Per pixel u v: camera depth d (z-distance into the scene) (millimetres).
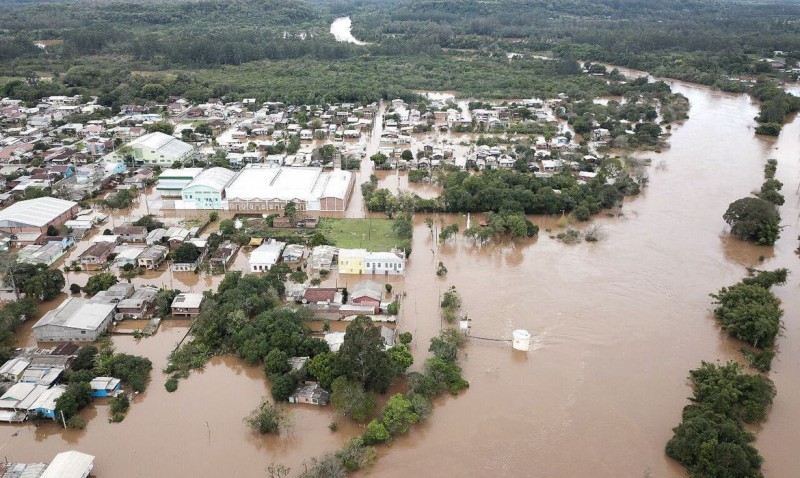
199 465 90125
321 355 107562
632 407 103750
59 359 108438
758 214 170625
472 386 108625
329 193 190750
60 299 136000
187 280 145875
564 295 140375
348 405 96812
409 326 126000
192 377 110250
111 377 105938
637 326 128250
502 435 97000
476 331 124875
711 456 87000
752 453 87750
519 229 168375
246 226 175125
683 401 105375
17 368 106750
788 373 114625
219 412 101312
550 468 90562
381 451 93312
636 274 151375
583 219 185625
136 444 94000
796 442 96500
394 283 145000
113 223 180000
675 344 122312
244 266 153625
